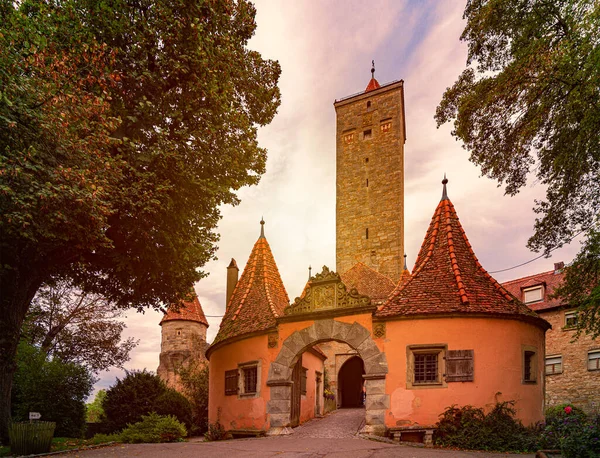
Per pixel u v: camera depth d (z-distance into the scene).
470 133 14.87
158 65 13.32
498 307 14.24
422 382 13.84
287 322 16.08
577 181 13.71
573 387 26.22
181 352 39.97
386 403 13.91
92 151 11.02
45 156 10.34
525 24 12.98
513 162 14.84
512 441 12.11
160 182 13.08
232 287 27.17
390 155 42.44
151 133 13.78
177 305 17.50
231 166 15.57
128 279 15.26
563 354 27.06
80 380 20.84
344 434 14.90
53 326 26.98
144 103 13.04
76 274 16.03
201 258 16.61
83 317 27.83
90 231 11.62
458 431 12.70
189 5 13.50
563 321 27.44
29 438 11.05
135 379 25.55
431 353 13.98
